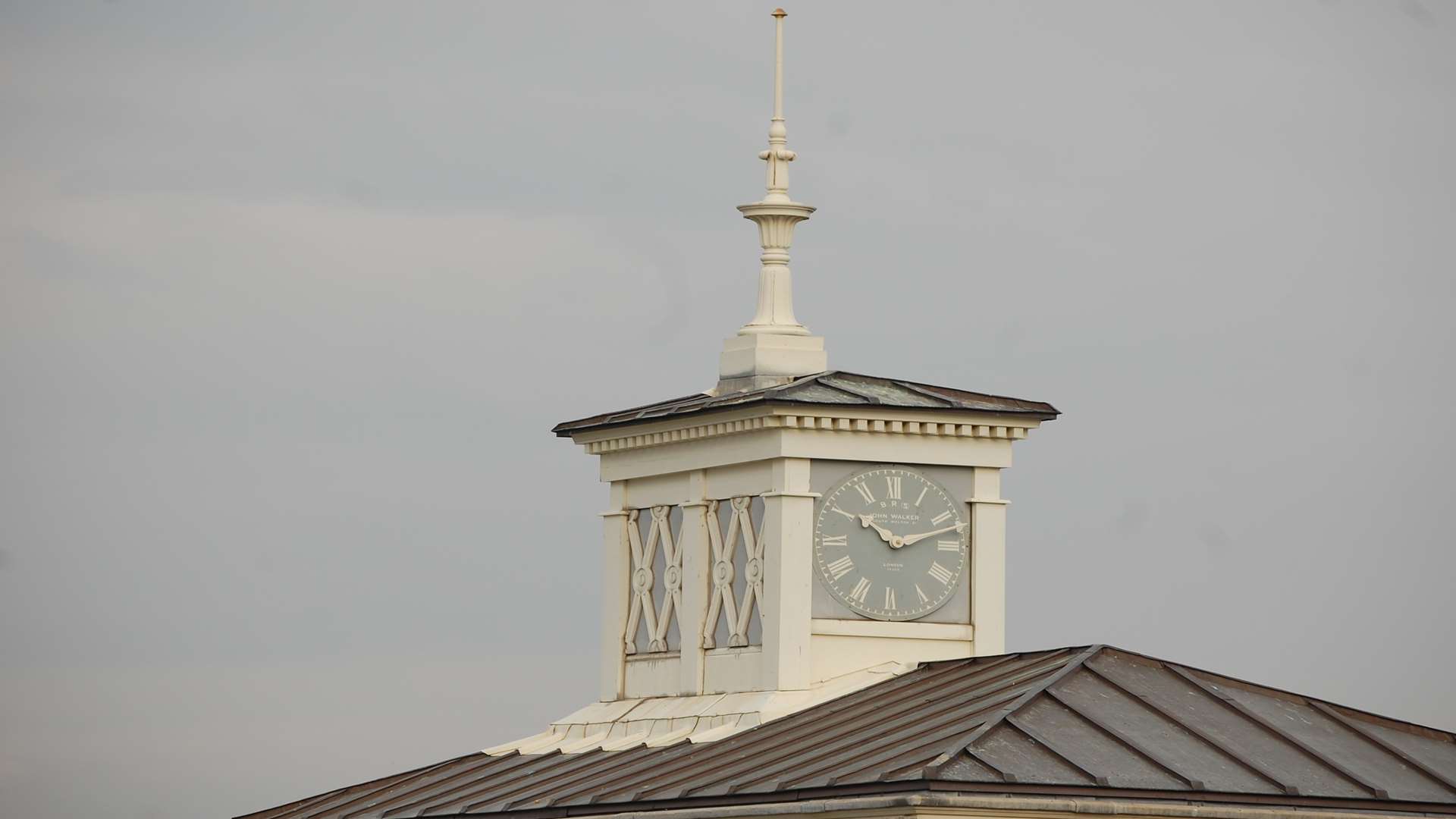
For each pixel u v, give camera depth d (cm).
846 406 16550
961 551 16900
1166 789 13400
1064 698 14212
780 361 17475
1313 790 13750
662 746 16588
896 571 16738
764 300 17662
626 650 17888
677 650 17400
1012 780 13162
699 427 17138
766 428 16625
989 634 16862
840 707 15888
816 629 16500
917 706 15112
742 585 16900
